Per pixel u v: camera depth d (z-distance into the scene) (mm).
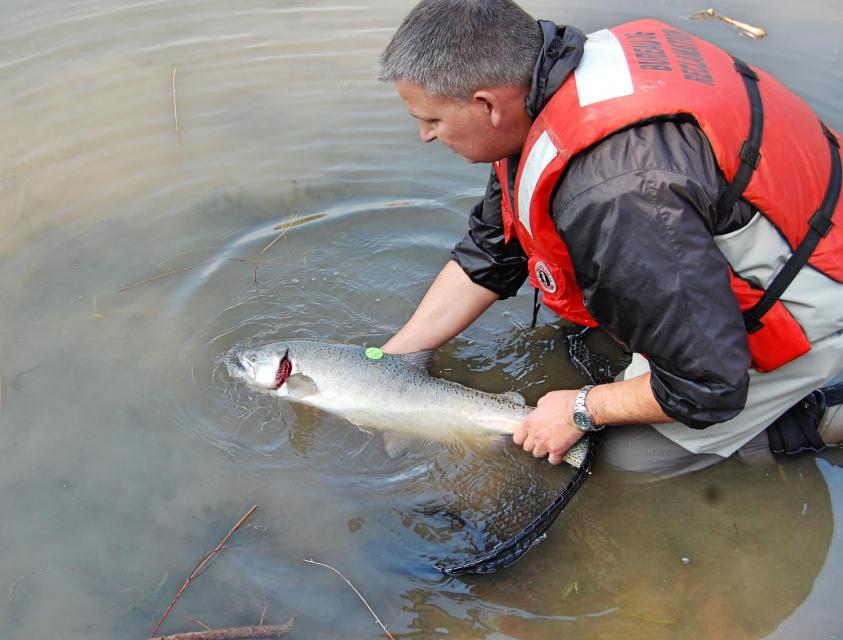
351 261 2070
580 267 1259
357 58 2906
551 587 1368
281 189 2305
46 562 1373
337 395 1683
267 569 1378
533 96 1284
